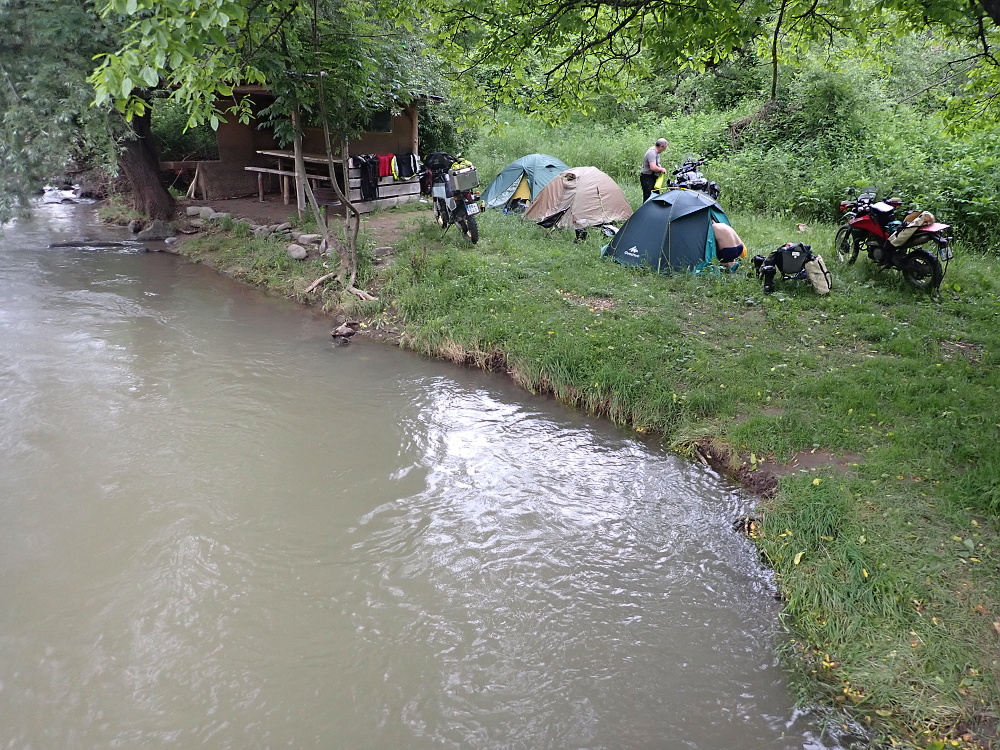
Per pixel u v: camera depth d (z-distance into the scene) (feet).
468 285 29.78
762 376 21.75
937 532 14.61
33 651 13.00
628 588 14.88
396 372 25.34
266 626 13.71
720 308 27.55
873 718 11.56
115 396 22.71
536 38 25.16
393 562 15.53
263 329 29.30
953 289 28.91
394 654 13.11
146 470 18.69
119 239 42.96
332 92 32.27
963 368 21.58
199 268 37.83
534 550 16.02
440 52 28.17
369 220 41.93
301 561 15.51
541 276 30.91
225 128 48.55
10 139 31.27
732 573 15.31
